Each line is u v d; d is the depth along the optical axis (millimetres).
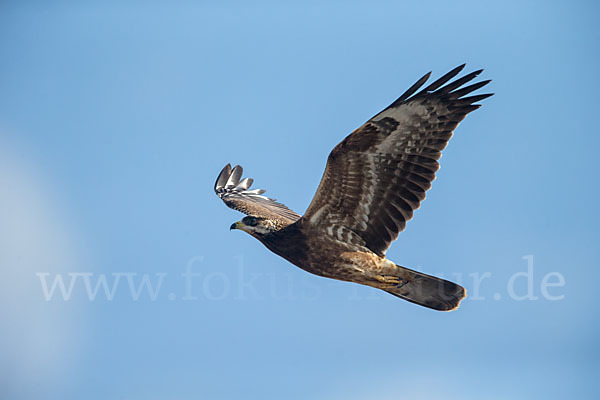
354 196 13805
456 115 13125
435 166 13289
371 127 13102
